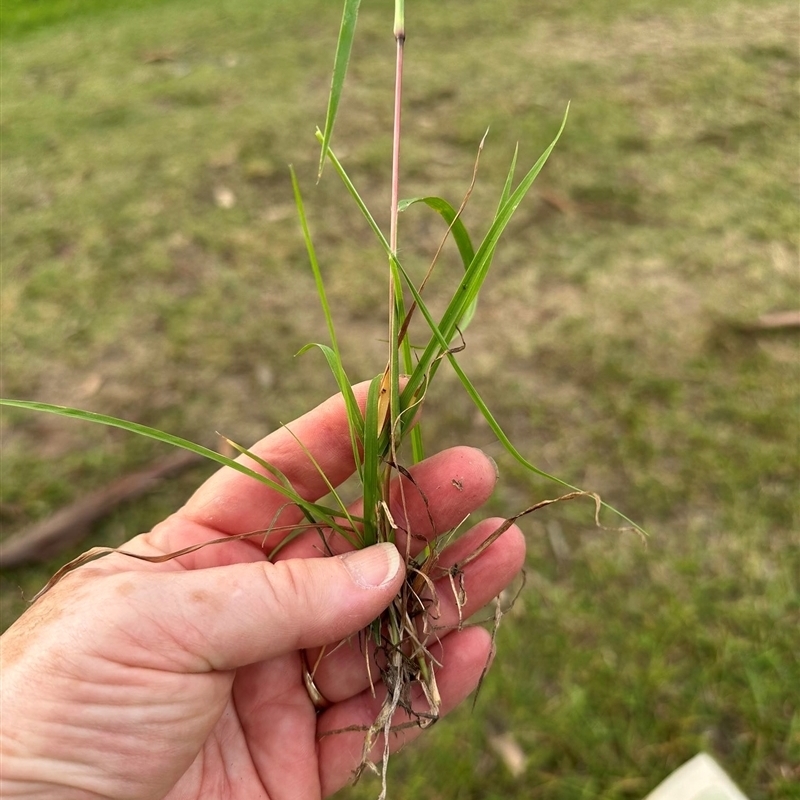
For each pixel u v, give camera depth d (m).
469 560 0.19
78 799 0.16
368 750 0.17
